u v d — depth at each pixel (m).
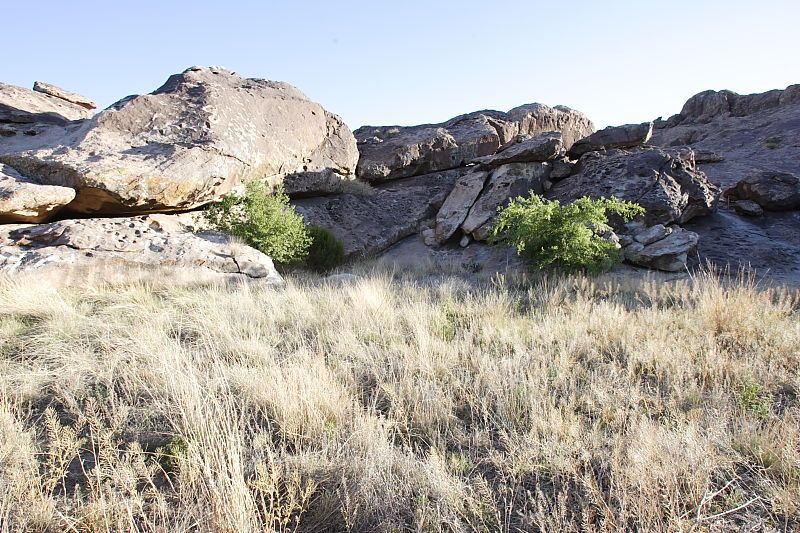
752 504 2.84
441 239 14.19
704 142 27.69
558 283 9.34
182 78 13.77
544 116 21.62
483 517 2.76
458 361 5.14
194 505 2.75
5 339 5.57
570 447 3.34
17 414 3.91
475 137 18.94
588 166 14.23
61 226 8.91
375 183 18.34
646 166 12.84
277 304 7.21
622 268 10.66
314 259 12.80
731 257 11.01
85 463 3.39
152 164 10.26
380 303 7.28
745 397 4.06
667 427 3.52
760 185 13.33
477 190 14.59
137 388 4.32
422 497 2.83
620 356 5.32
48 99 15.10
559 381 4.52
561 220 10.34
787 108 28.31
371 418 3.73
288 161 14.12
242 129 12.76
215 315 6.46
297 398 3.94
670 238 10.81
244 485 2.69
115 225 9.49
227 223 11.45
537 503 2.81
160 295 8.05
